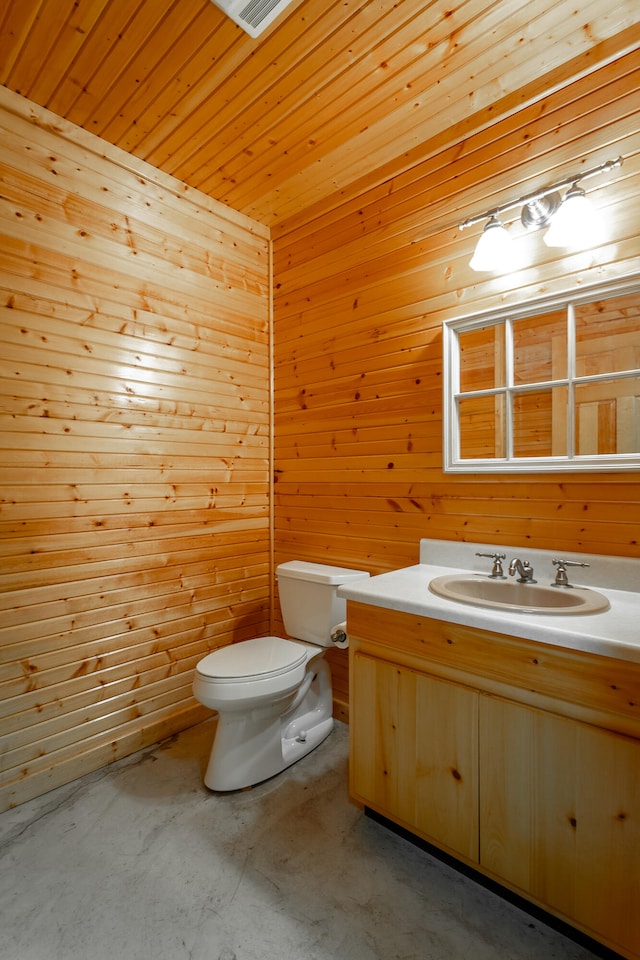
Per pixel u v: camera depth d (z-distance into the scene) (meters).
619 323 1.48
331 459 2.31
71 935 1.18
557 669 1.12
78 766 1.82
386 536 2.09
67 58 1.53
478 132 1.78
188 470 2.23
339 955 1.13
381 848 1.47
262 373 2.57
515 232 1.68
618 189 1.47
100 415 1.92
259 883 1.34
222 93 1.68
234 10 1.37
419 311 1.96
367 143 1.95
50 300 1.77
